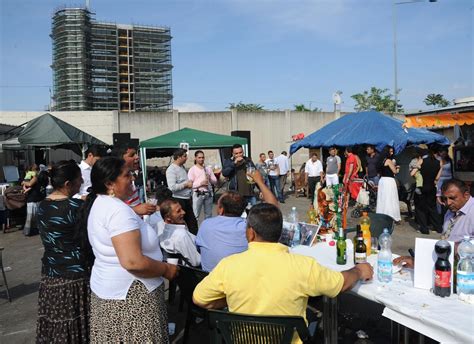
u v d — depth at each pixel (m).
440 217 8.12
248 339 2.25
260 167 12.79
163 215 3.98
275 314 2.20
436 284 2.51
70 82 80.44
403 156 12.28
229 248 3.42
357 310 4.37
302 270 2.22
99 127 19.83
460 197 3.26
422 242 2.66
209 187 7.61
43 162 17.50
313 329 2.76
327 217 4.43
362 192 9.68
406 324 2.32
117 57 84.81
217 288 2.28
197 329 4.02
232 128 20.80
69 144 12.76
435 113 9.45
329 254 3.66
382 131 10.94
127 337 2.24
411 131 11.06
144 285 2.29
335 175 11.66
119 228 2.16
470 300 2.38
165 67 90.69
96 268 2.32
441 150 8.22
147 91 89.31
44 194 9.48
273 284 2.20
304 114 21.80
